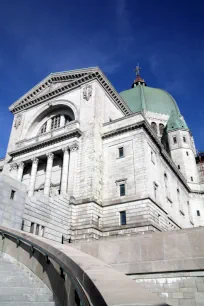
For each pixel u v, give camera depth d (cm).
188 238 1334
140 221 3103
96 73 4297
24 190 2108
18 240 1202
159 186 3766
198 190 5622
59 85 4841
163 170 4234
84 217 3186
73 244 1589
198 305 1191
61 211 3056
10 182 1980
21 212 2016
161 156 4278
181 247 1331
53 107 4709
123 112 5059
